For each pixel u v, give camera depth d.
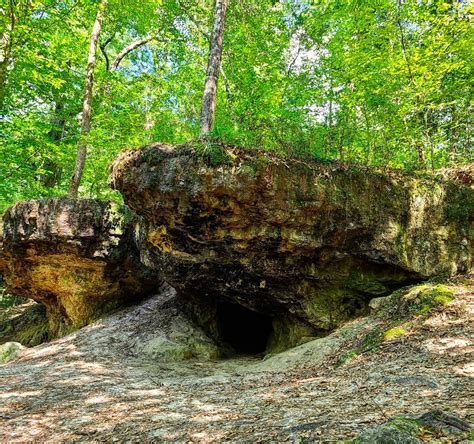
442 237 7.62
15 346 10.76
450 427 2.39
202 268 8.28
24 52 11.39
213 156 6.56
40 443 3.99
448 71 9.23
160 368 7.82
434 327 5.45
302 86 12.63
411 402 3.27
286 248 7.30
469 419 2.56
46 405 5.43
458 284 6.78
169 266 8.81
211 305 10.38
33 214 10.79
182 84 17.23
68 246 10.91
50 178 16.28
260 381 5.70
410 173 7.86
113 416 4.60
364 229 7.27
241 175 6.55
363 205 7.21
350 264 7.65
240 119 12.17
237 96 13.10
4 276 12.91
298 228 7.12
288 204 6.84
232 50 14.62
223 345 10.11
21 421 4.77
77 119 15.60
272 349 8.78
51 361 8.79
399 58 9.09
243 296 8.58
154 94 16.05
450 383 3.63
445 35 8.83
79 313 12.01
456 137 10.77
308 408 3.69
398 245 7.26
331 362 5.85
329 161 7.31
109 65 16.11
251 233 7.16
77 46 14.29
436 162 10.23
